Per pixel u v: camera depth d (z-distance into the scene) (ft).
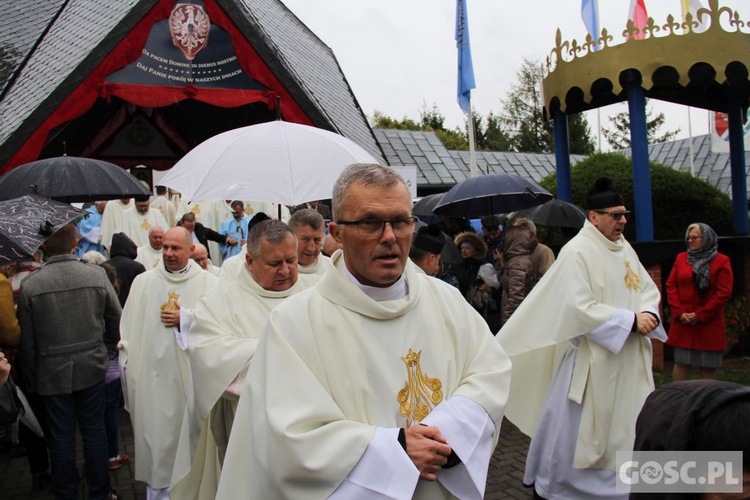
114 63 27.20
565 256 13.46
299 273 12.73
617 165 30.04
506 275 19.72
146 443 13.97
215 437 10.55
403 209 6.21
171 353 14.12
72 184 15.85
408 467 5.67
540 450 13.84
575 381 13.00
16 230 11.05
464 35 32.99
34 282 12.70
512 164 64.90
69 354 12.75
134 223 30.91
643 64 22.72
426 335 6.66
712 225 28.71
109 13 30.19
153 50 27.86
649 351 13.35
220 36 28.55
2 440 17.49
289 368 6.13
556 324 13.06
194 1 27.94
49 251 13.15
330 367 6.29
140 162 37.88
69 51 29.76
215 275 16.26
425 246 14.08
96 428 13.26
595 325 12.66
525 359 14.40
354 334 6.41
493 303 22.39
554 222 22.33
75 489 12.87
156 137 37.73
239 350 9.83
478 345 7.20
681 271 20.70
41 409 14.20
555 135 27.02
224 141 13.23
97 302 13.28
